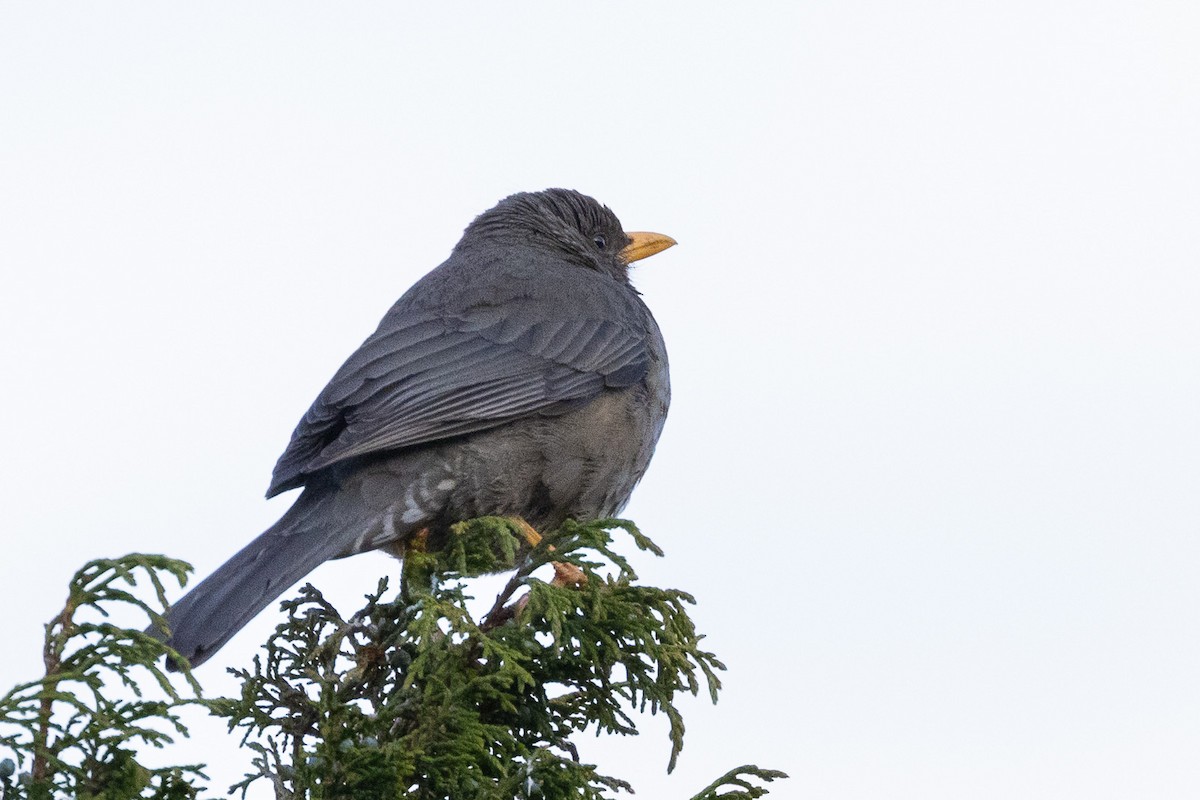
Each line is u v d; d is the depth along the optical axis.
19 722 7.88
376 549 12.91
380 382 13.02
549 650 9.95
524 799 9.17
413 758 9.00
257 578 11.47
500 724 10.02
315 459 12.42
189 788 8.35
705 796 9.16
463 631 9.49
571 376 13.70
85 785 7.94
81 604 8.14
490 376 13.36
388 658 10.12
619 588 10.12
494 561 11.09
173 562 8.22
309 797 8.93
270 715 9.72
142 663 8.08
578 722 10.34
